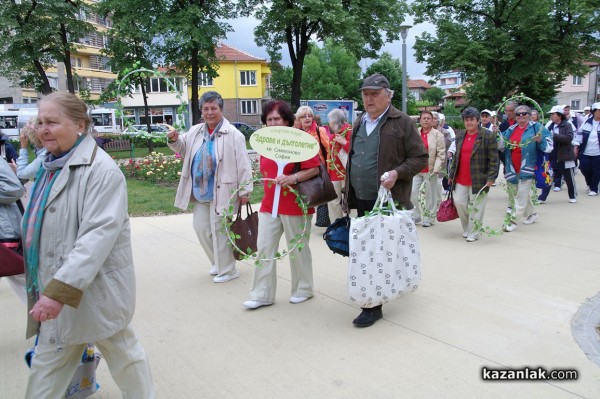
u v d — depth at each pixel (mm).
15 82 30141
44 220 2258
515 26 25016
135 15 24250
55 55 25984
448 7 26438
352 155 4105
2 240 3551
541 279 4891
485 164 6344
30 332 2420
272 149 4031
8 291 4926
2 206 3598
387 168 3854
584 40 25469
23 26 23938
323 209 6832
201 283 5059
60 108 2238
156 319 4164
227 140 4773
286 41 27453
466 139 6488
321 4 21953
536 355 3344
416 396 2902
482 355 3367
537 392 2904
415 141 3852
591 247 6043
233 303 4484
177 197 5016
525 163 7141
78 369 2711
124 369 2500
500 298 4402
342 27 22922
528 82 29547
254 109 52125
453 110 59281
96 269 2135
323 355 3441
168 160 14766
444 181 10000
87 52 48562
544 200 9242
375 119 3971
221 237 4965
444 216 6711
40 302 2033
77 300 2074
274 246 4301
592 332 3668
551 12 24906
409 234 3777
